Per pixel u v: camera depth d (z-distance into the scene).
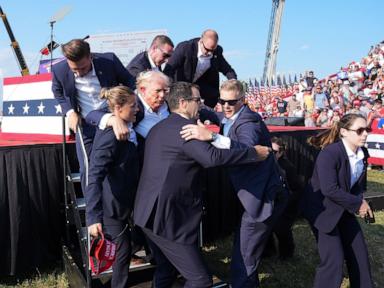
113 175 3.04
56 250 4.69
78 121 3.59
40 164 4.48
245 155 2.70
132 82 3.82
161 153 2.76
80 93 3.69
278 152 4.48
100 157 2.87
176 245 2.78
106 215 3.14
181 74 5.05
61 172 4.62
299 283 4.33
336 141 3.42
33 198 4.42
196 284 2.76
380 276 4.53
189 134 2.68
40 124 5.00
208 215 5.36
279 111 18.47
